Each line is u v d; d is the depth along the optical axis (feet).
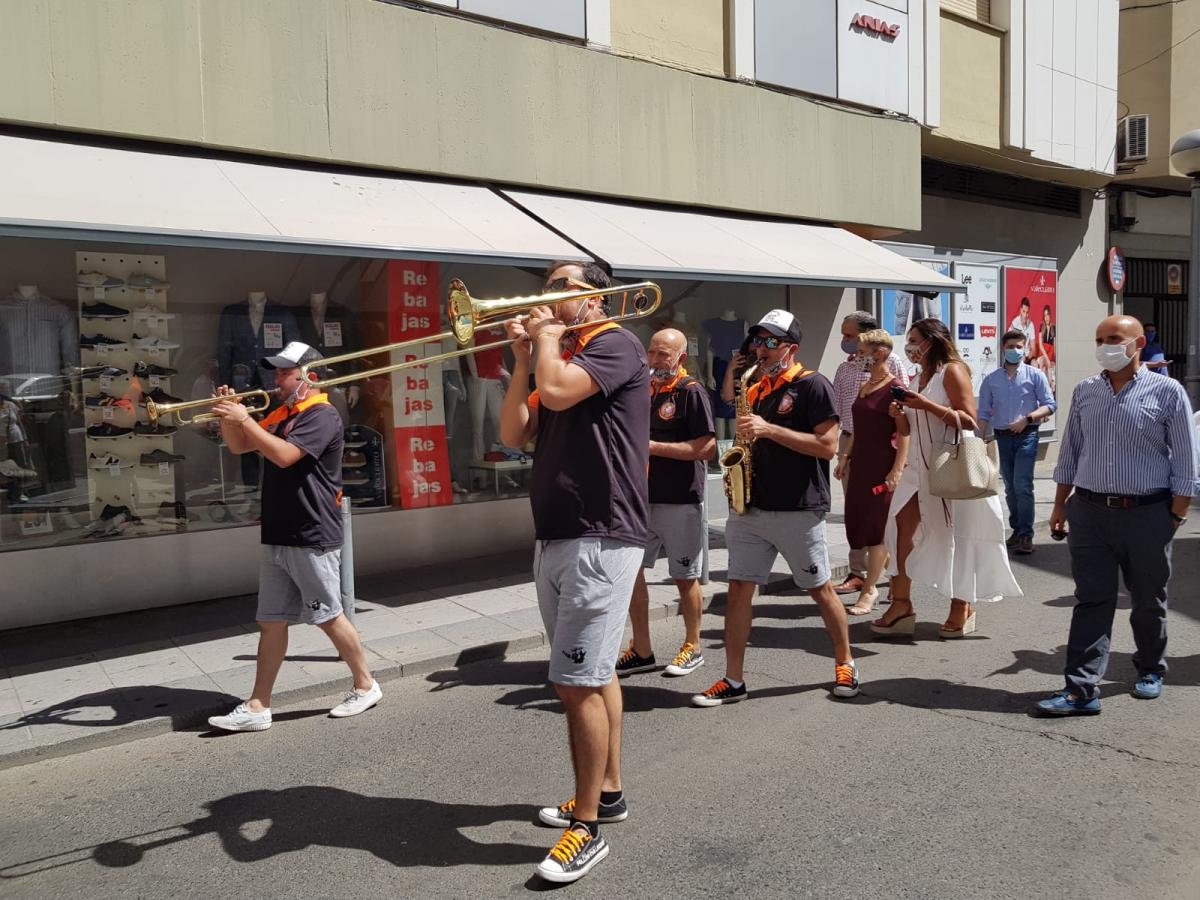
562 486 11.14
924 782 13.41
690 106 32.58
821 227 37.42
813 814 12.52
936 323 19.93
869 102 38.65
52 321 23.03
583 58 29.76
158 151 23.06
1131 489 15.46
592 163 30.14
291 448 15.53
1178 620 21.74
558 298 11.18
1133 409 15.47
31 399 22.76
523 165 28.55
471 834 12.36
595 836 11.28
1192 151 35.32
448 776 14.24
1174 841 11.64
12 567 22.17
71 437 23.26
